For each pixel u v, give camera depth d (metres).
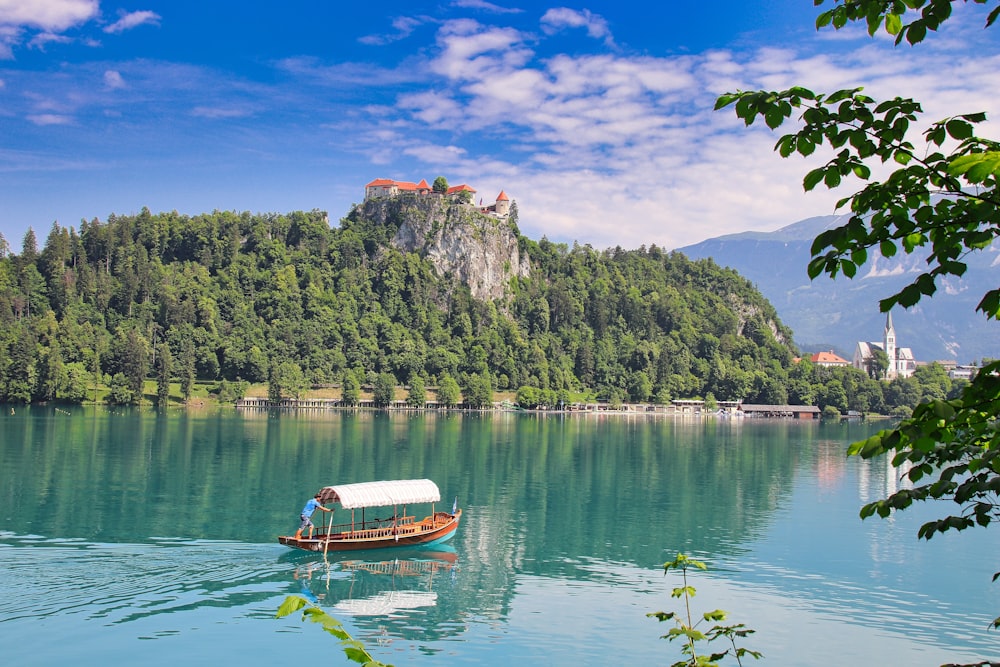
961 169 10.59
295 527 76.50
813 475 134.50
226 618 49.28
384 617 51.97
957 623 53.78
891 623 53.56
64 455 129.88
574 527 83.81
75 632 45.94
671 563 19.59
